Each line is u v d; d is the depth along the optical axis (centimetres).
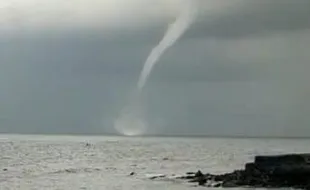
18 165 15012
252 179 9356
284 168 9062
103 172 13075
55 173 12762
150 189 9406
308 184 8675
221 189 9019
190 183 10162
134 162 16650
